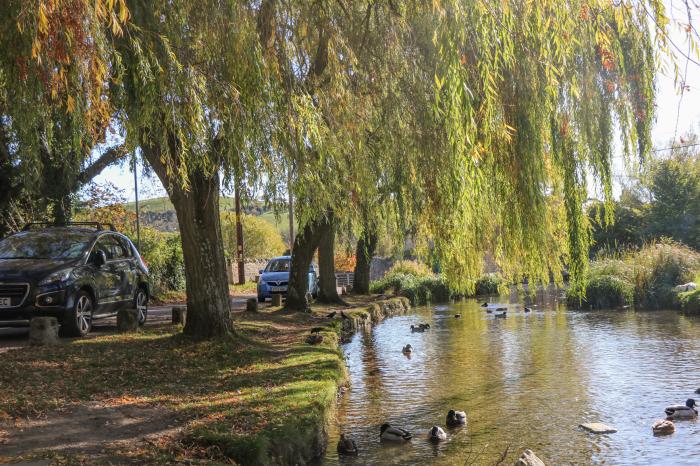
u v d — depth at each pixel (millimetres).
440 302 37219
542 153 8656
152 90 6945
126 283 14258
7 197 19391
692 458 7754
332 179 9656
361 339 19266
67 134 7488
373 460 7547
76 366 9516
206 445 6207
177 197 11711
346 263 49594
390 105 9703
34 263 12180
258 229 63781
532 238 8953
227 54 7492
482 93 7816
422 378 12898
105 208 28375
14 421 6695
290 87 8094
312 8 8523
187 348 11305
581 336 18766
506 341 18281
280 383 9227
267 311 20875
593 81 8383
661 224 38219
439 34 6684
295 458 6730
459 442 8391
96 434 6406
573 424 9328
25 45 5855
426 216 11727
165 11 7641
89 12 5664
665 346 16406
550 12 7117
